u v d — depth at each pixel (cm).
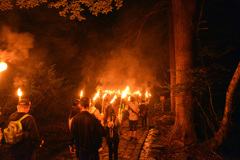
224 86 962
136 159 578
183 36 836
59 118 1140
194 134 822
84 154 342
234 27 1376
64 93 1333
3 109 716
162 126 1125
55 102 1110
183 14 840
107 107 479
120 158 585
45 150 624
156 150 682
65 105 1279
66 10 812
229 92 664
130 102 780
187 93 813
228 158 643
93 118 352
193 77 771
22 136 313
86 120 345
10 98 755
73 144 357
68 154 601
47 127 909
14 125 314
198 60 1034
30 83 829
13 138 308
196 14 866
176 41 866
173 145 752
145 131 954
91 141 342
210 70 812
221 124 701
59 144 702
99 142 353
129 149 666
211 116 909
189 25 839
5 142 346
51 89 943
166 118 1309
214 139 720
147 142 787
